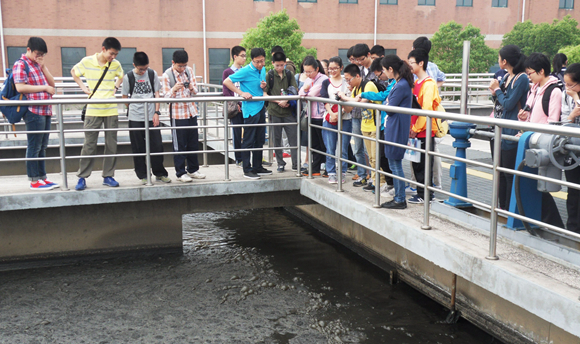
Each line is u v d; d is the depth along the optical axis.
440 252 3.95
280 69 6.18
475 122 3.53
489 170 7.05
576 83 4.11
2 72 21.39
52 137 9.46
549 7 29.47
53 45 22.19
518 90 4.30
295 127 6.39
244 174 6.20
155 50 23.83
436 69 6.14
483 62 24.19
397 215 4.64
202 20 24.34
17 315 4.64
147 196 5.68
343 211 5.32
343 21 26.86
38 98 5.39
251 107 5.99
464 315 4.42
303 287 5.31
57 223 5.80
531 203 3.89
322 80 6.04
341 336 4.30
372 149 5.45
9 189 5.52
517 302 3.27
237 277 5.57
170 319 4.59
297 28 21.44
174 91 5.76
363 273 5.70
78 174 5.50
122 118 11.45
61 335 4.30
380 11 27.39
